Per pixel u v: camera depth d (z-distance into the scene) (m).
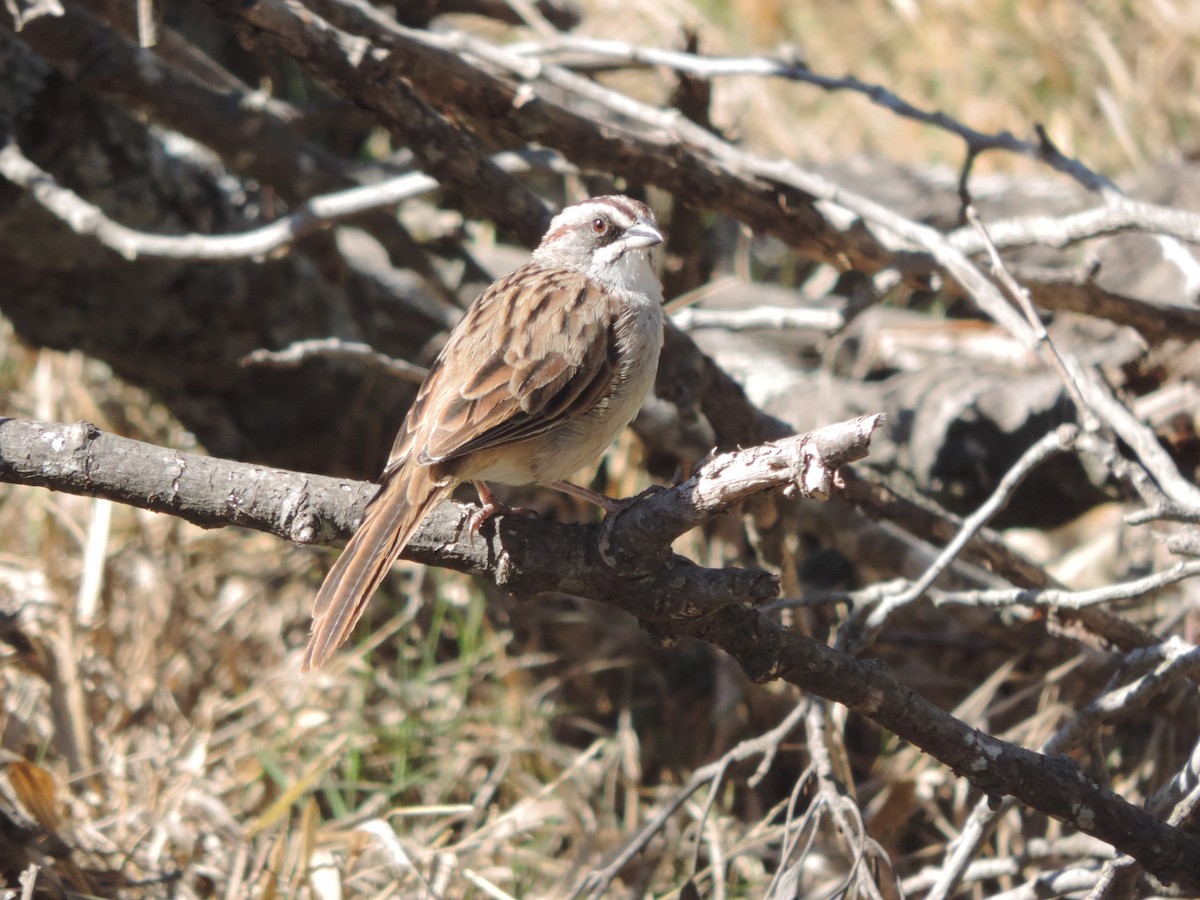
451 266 11.88
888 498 8.80
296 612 10.73
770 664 6.42
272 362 9.10
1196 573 6.90
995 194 13.05
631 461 11.45
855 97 15.20
